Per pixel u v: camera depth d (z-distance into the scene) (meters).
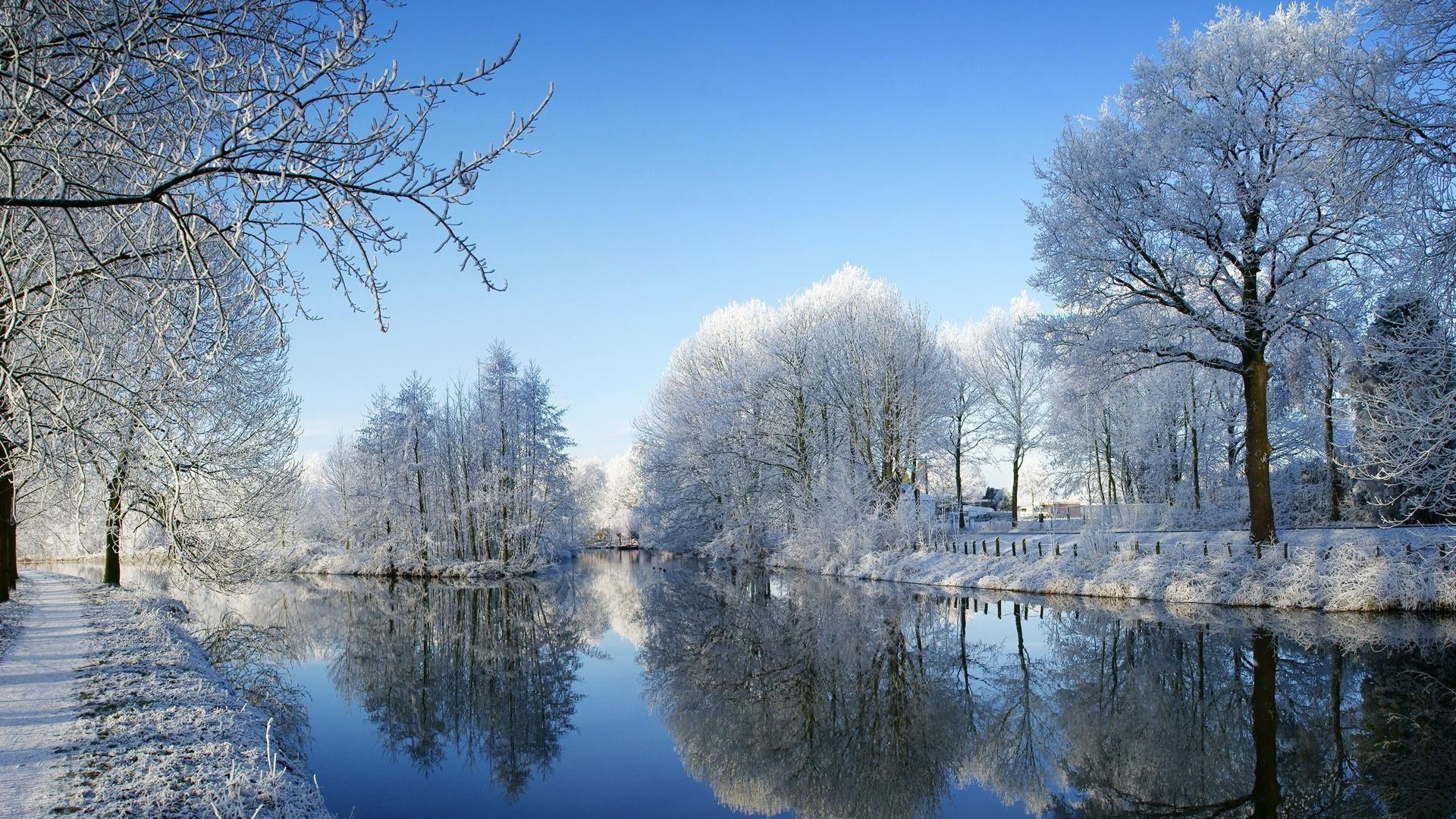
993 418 40.59
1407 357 12.72
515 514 43.75
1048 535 31.17
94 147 5.33
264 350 13.96
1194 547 21.67
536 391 45.84
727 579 35.44
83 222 6.57
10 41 4.49
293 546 47.06
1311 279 18.64
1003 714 13.45
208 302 7.61
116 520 14.28
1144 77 20.78
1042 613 20.75
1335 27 18.02
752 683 16.39
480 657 19.91
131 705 8.89
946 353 38.19
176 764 7.06
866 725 13.41
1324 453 29.11
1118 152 20.66
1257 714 11.98
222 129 5.38
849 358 35.62
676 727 13.78
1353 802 8.75
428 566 42.69
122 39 4.43
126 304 6.82
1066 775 10.59
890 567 30.12
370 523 45.19
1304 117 13.79
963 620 20.75
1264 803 9.03
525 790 10.84
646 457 49.34
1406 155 10.59
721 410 40.53
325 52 4.60
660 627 23.66
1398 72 10.77
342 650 20.73
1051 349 22.00
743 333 47.28
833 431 37.81
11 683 9.85
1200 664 14.59
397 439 43.88
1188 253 19.59
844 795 10.60
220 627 22.92
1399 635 15.19
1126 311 20.81
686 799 10.59
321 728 13.84
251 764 7.42
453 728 13.88
